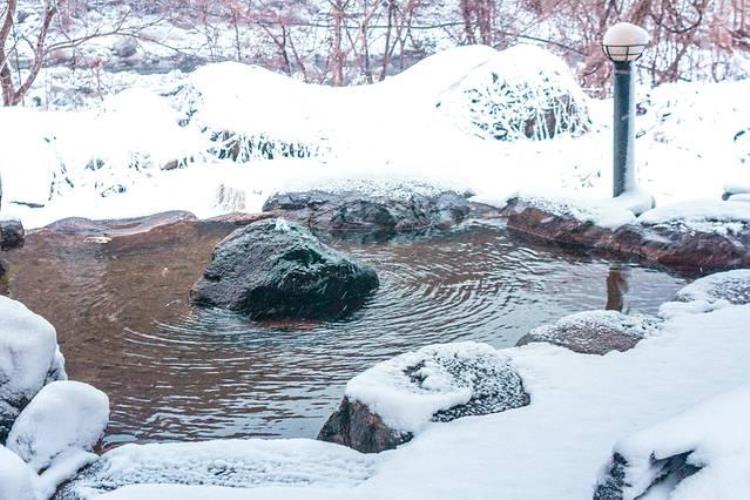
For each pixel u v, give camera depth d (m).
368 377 4.21
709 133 9.84
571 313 6.01
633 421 3.85
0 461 3.26
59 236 8.13
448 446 3.67
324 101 10.95
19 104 13.29
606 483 2.83
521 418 3.91
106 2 16.64
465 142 10.48
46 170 9.23
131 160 9.66
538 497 3.22
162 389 4.97
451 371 4.32
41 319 4.27
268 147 10.15
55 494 3.57
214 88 10.68
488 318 5.95
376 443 3.90
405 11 15.34
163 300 6.44
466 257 7.41
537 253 7.48
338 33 14.99
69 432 3.89
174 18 16.34
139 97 10.45
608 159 9.57
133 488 3.02
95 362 5.34
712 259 6.95
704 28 14.02
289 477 3.53
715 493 2.43
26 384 4.09
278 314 6.14
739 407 2.70
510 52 11.22
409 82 11.42
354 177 8.89
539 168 9.70
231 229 8.30
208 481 3.50
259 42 15.97
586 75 14.62
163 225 8.44
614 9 14.59
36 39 15.97
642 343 4.80
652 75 14.05
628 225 7.47
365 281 6.47
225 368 5.24
